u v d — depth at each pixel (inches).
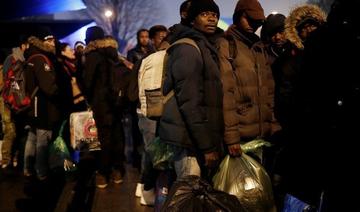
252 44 128.0
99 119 197.2
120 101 200.1
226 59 121.0
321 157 95.1
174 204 101.5
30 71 191.3
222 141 120.4
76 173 221.6
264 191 116.7
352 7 87.4
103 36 200.2
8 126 232.4
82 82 207.0
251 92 123.1
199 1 119.4
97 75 195.2
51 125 195.2
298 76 102.3
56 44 213.6
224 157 122.1
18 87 193.6
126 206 174.7
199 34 115.3
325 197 95.9
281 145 127.0
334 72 90.1
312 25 125.5
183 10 132.7
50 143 200.1
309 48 97.0
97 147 198.2
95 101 196.1
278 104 123.9
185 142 112.3
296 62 122.3
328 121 91.4
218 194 103.0
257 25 126.7
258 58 127.1
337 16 90.5
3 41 411.8
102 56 195.9
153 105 123.3
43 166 200.1
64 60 220.2
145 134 160.1
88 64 194.4
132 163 252.1
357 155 88.4
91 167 233.1
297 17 127.6
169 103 114.5
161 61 124.1
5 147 234.7
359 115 86.7
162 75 122.9
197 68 110.1
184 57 109.8
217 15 121.2
